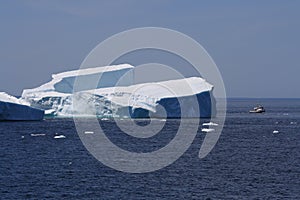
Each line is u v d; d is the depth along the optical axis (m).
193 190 118.75
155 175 138.12
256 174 141.25
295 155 187.12
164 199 109.75
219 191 117.88
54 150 195.25
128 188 120.19
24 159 168.12
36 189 118.25
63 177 133.25
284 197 112.31
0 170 144.12
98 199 109.31
